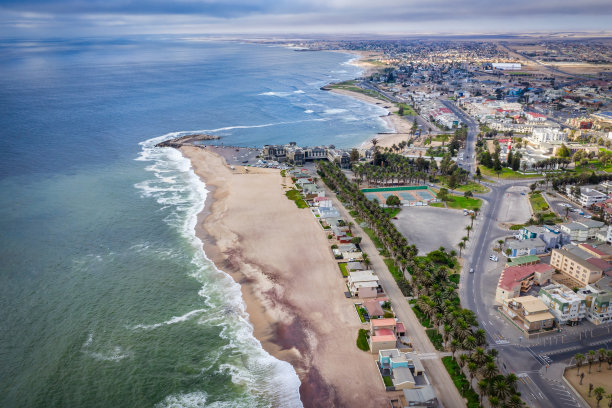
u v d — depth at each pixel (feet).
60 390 418.92
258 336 497.46
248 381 433.48
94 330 500.33
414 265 589.32
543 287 557.33
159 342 483.92
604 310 501.56
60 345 476.13
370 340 471.62
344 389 420.36
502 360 447.83
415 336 488.85
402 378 416.46
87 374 438.40
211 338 492.54
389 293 572.51
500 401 382.83
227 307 547.49
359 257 655.76
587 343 472.85
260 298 565.53
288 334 499.92
